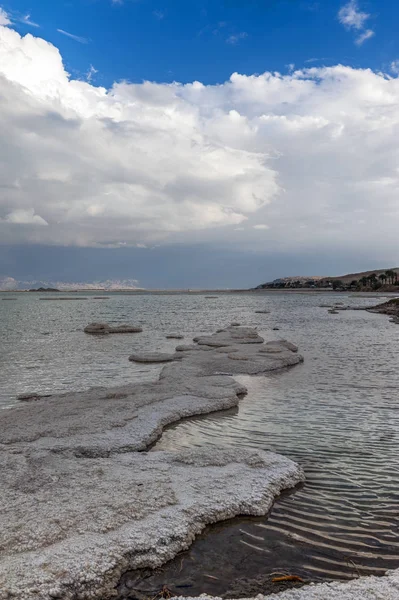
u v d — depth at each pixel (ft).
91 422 33.12
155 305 270.05
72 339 97.40
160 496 21.15
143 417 35.01
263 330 115.65
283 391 46.75
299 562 17.67
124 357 72.38
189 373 52.80
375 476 25.66
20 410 36.65
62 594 15.19
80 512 19.48
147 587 16.25
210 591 16.05
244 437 32.58
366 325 130.41
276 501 22.63
